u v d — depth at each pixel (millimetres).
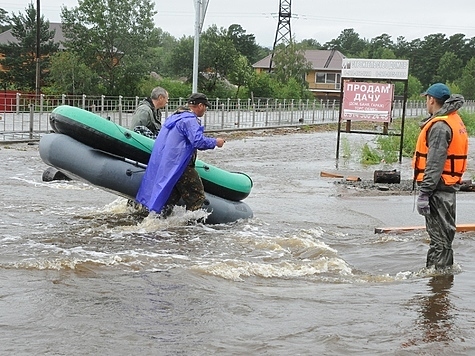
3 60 57156
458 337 4562
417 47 96750
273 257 6965
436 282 6059
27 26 56562
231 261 6590
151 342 4344
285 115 42500
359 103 18391
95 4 55344
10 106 28266
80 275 5914
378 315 5031
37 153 18469
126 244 7246
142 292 5453
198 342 4359
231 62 58750
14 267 6078
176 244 7352
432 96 6266
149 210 8188
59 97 27984
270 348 4285
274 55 70000
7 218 8461
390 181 13789
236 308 5109
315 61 82688
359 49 122438
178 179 8250
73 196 10531
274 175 15258
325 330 4652
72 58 51438
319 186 13320
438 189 6301
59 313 4855
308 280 6156
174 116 8414
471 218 9305
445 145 6117
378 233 8336
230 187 9016
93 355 4098
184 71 60312
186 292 5484
